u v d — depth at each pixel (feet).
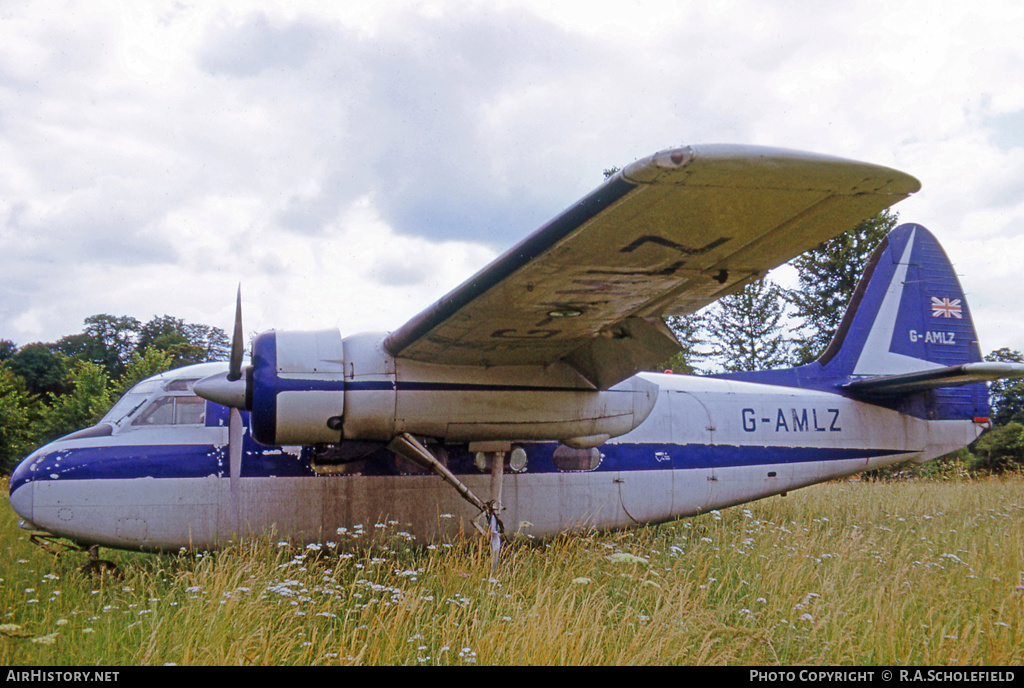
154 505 20.97
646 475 26.27
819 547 23.90
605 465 25.80
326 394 19.69
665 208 11.94
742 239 13.19
